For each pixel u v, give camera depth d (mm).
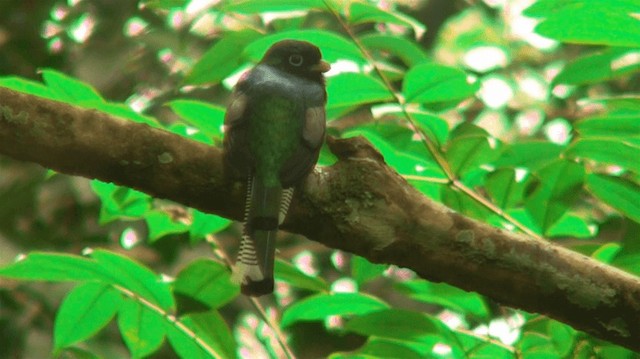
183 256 15086
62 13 17062
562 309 8172
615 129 8422
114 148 8031
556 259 8094
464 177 9094
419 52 9484
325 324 15531
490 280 8156
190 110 9102
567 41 8250
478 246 8070
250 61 9250
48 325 15156
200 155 8125
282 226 8398
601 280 8062
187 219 10141
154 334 8945
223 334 8875
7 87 8164
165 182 8156
